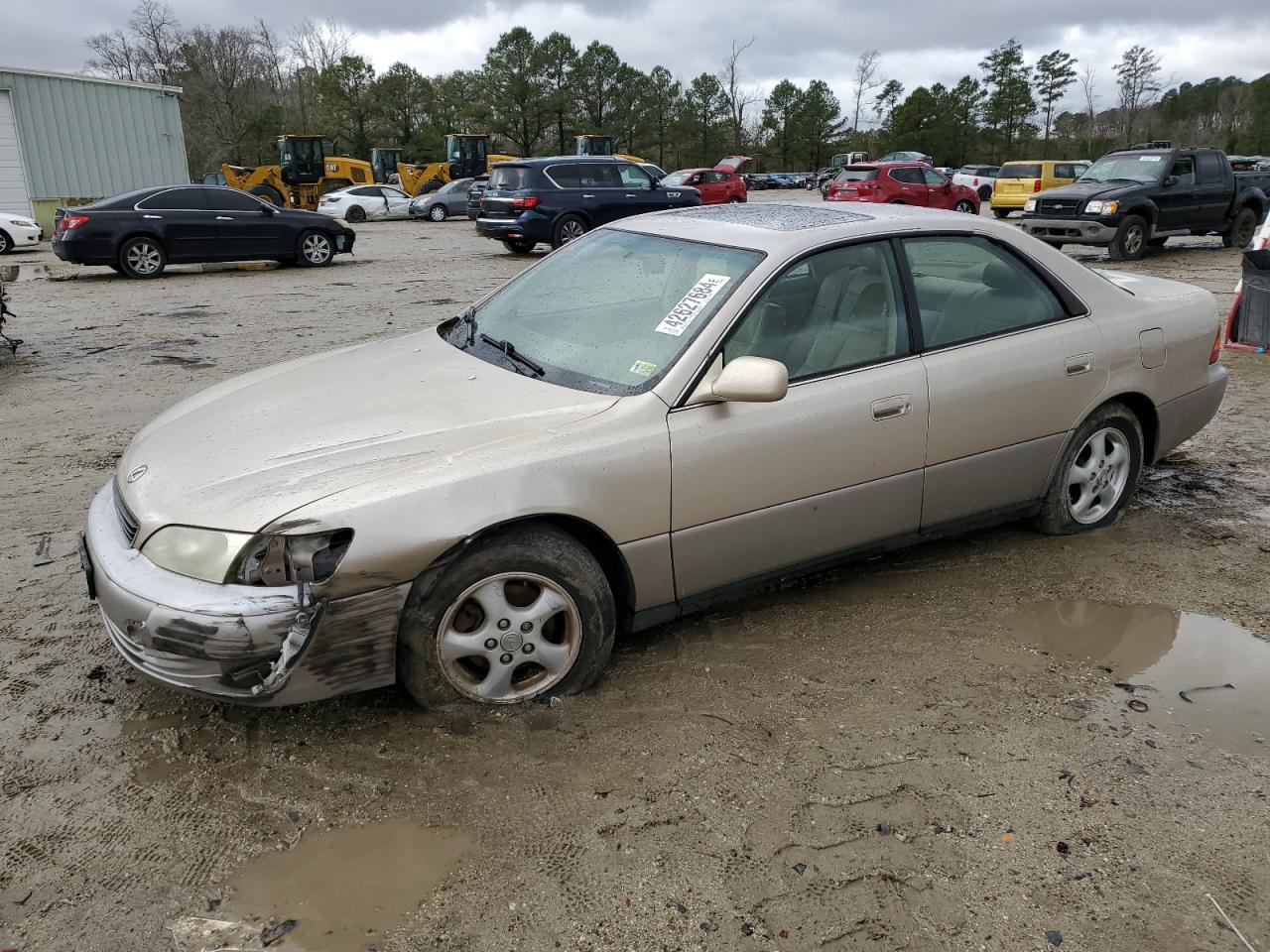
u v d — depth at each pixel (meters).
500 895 2.31
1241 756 2.84
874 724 2.99
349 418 3.09
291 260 16.80
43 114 23.89
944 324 3.71
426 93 79.12
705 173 27.72
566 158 18.52
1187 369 4.43
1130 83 82.62
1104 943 2.17
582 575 2.98
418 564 2.70
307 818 2.57
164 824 2.56
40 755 2.84
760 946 2.16
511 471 2.81
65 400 7.09
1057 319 4.01
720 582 3.34
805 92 92.69
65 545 4.34
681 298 3.39
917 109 85.94
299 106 82.88
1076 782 2.72
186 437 3.14
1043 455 4.05
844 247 3.54
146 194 15.55
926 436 3.61
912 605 3.77
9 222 20.98
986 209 34.25
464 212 33.47
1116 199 15.47
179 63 71.19
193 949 2.16
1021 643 3.49
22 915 2.25
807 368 3.38
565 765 2.78
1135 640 3.52
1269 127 79.56
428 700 2.91
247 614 2.56
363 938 2.19
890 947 2.16
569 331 3.53
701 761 2.80
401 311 11.52
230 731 2.95
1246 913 2.25
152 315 11.27
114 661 3.35
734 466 3.19
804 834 2.51
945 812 2.59
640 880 2.36
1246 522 4.61
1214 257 16.45
